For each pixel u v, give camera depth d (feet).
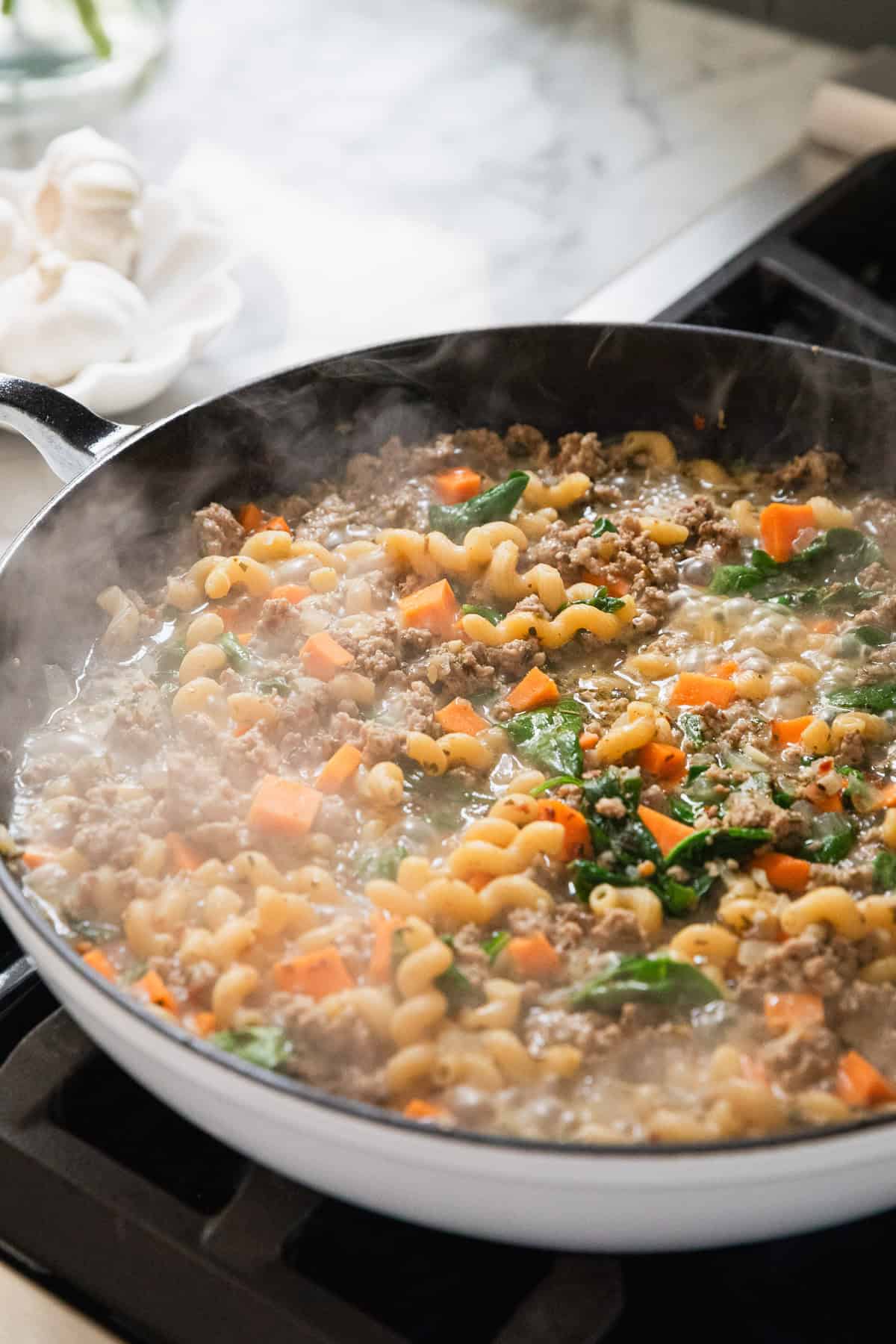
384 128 3.23
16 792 2.09
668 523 2.37
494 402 2.48
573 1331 1.78
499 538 2.33
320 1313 1.79
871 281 2.99
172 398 2.65
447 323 2.79
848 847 2.06
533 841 2.01
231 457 2.36
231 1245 1.81
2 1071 1.92
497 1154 1.65
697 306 2.67
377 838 2.05
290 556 2.33
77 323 2.52
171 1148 1.96
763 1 3.51
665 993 1.89
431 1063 1.84
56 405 2.22
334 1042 1.85
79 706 2.18
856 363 2.37
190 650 2.23
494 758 2.15
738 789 2.10
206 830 2.02
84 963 1.75
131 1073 1.84
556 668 2.26
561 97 3.32
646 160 3.16
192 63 3.39
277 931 1.95
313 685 2.17
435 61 3.42
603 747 2.11
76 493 2.15
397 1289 1.88
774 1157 1.65
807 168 3.06
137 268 2.74
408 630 2.25
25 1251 1.90
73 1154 1.87
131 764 2.12
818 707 2.20
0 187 2.78
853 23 3.45
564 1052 1.85
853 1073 1.86
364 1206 1.81
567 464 2.47
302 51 3.44
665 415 2.48
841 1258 1.92
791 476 2.46
